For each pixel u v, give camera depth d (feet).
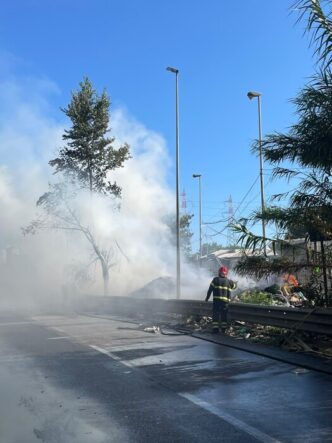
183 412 21.30
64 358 34.58
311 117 32.12
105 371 29.99
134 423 19.93
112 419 20.47
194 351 36.70
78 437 18.39
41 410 21.88
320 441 17.46
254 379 27.09
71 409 21.99
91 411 21.65
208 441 17.78
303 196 35.04
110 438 18.24
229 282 46.70
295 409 21.34
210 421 20.02
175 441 17.87
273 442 17.49
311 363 30.53
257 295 55.72
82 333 48.37
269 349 36.32
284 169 35.27
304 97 32.14
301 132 32.63
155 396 23.99
